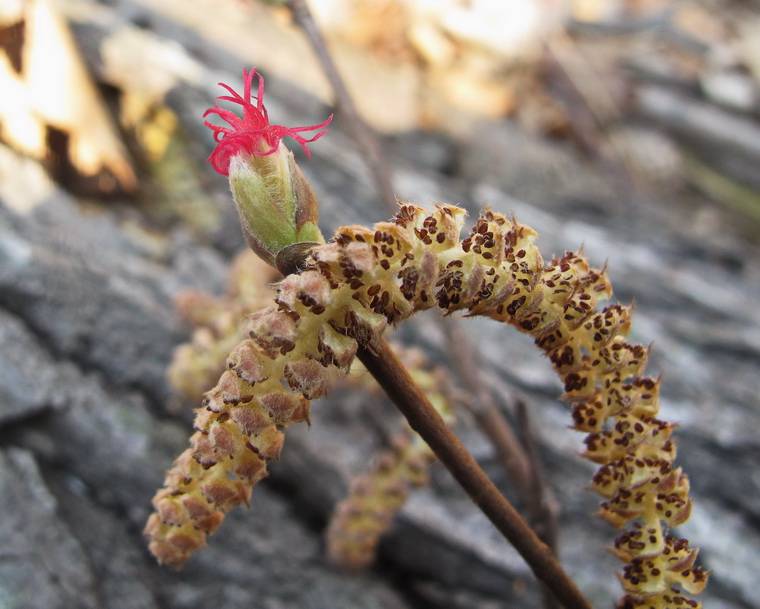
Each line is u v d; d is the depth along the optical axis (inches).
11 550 4.8
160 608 5.2
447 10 11.0
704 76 12.8
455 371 7.1
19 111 7.0
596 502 6.4
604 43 13.0
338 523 5.6
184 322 6.5
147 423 5.9
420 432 2.5
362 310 2.2
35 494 5.2
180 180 8.2
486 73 11.1
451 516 6.1
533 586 5.9
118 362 6.2
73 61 7.4
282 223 2.3
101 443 5.7
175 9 9.5
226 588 5.5
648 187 11.3
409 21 10.9
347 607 5.6
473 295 2.3
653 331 8.0
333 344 2.2
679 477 2.8
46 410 5.7
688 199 11.4
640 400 2.8
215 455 2.3
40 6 7.0
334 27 10.6
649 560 2.8
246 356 2.2
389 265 2.2
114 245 7.1
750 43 13.4
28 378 5.7
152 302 6.6
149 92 8.4
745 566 6.1
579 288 2.6
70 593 4.8
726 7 14.4
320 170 8.6
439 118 10.4
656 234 9.8
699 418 7.0
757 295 9.0
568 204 10.0
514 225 2.5
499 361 7.2
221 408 2.2
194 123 8.4
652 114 12.3
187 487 2.5
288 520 6.1
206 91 8.6
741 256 9.7
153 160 8.2
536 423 6.8
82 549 5.1
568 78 11.9
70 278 6.4
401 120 10.1
